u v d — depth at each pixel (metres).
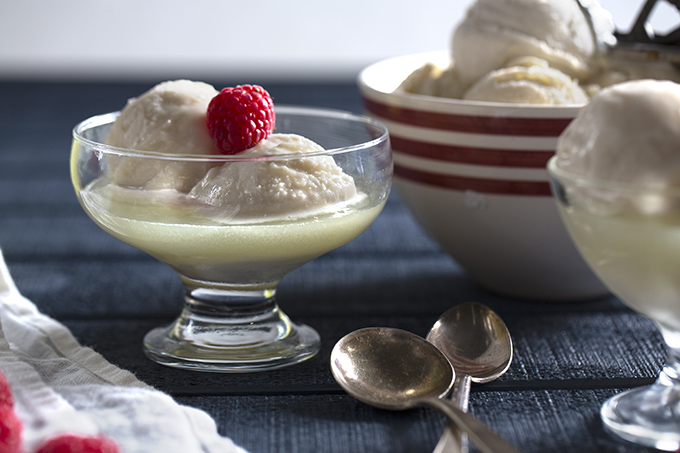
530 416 0.50
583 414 0.50
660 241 0.47
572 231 0.50
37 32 1.45
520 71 0.60
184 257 0.53
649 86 0.49
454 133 0.57
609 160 0.48
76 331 0.56
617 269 0.49
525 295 0.60
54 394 0.50
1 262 0.56
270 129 0.54
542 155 0.56
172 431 0.48
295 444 0.49
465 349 0.54
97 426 0.48
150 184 0.52
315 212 0.53
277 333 0.55
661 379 0.51
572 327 0.57
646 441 0.48
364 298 0.60
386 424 0.50
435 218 0.60
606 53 0.62
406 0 1.48
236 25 1.47
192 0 1.46
